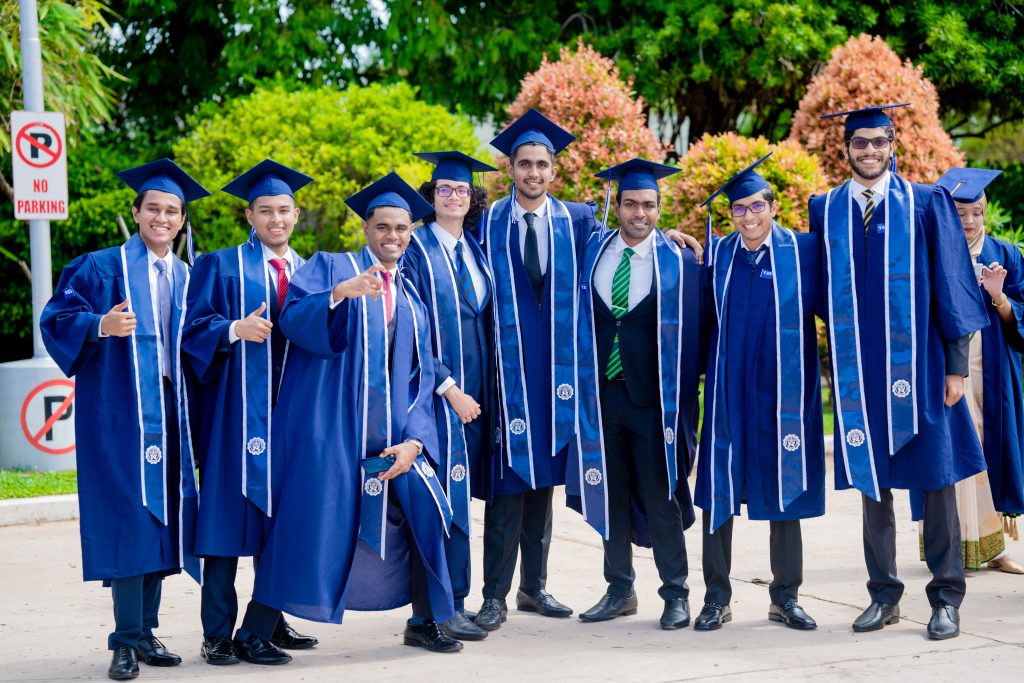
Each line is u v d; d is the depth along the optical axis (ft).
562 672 14.84
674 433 17.04
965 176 18.72
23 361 29.30
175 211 15.65
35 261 29.32
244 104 40.29
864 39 35.94
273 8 45.57
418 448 15.70
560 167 32.94
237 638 15.65
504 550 17.47
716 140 33.32
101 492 14.93
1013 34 45.52
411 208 16.66
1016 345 18.69
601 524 17.34
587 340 17.40
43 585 20.01
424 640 16.11
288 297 15.42
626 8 46.06
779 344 16.71
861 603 18.40
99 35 49.21
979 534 19.95
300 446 15.23
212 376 15.44
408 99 41.75
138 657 15.57
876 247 16.53
